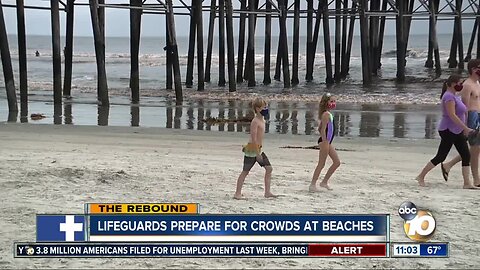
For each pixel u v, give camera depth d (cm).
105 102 7644
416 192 2939
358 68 15725
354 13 11919
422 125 6059
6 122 6019
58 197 2698
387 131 5703
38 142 4659
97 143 4666
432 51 15300
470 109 3055
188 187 2977
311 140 5022
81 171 3288
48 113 6906
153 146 4566
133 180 3120
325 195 2827
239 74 12450
